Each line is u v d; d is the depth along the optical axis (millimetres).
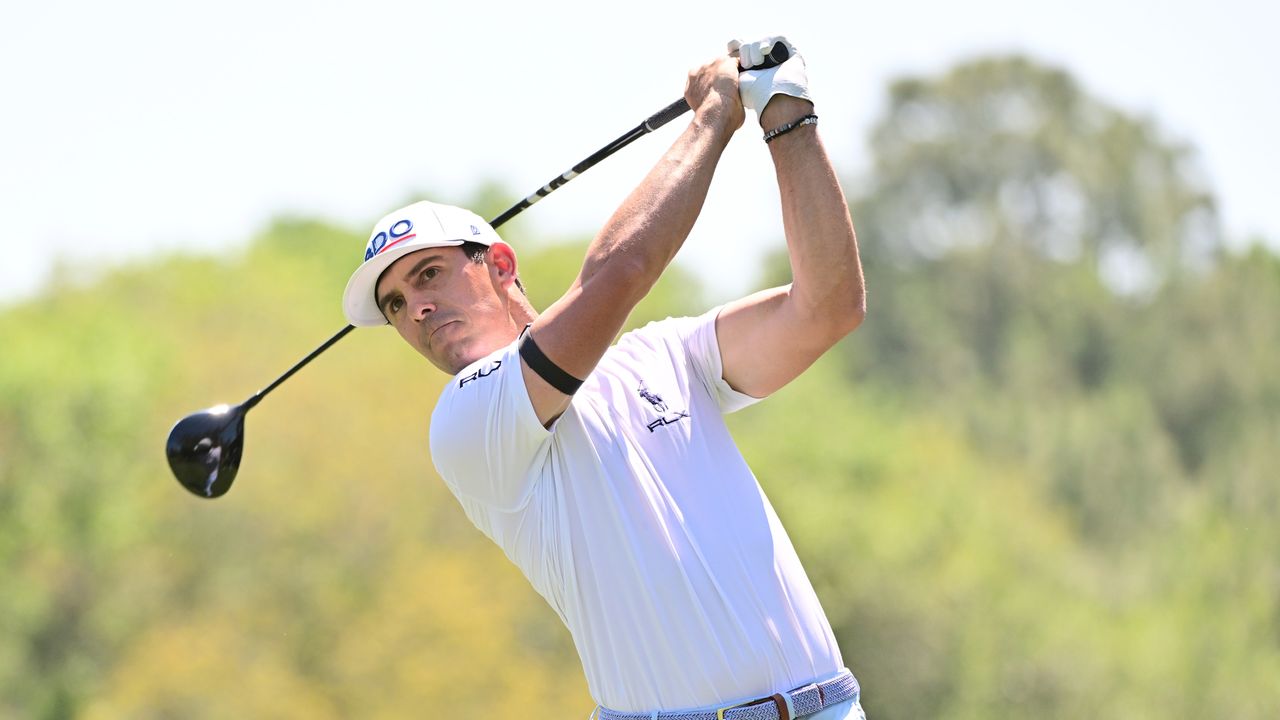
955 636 83625
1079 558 112375
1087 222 165125
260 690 71062
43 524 80188
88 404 84000
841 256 12016
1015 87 168625
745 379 12570
